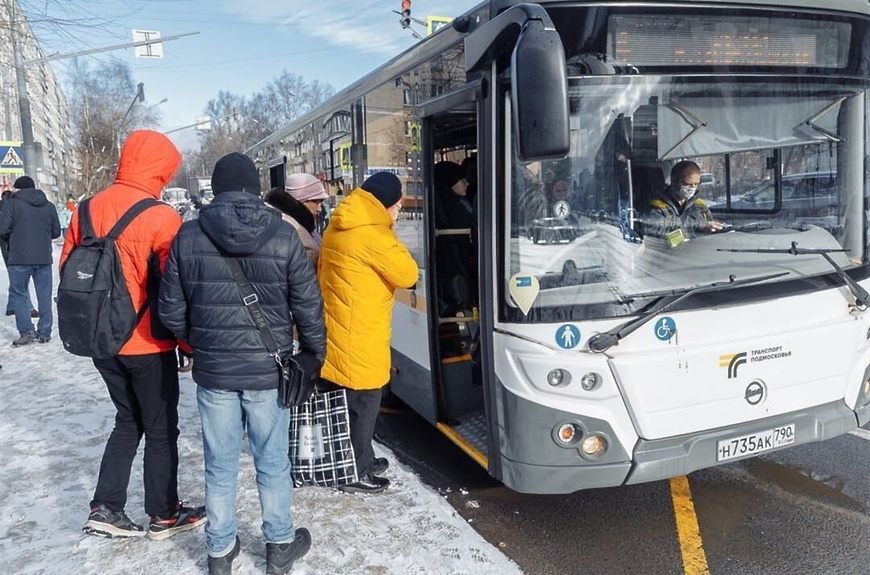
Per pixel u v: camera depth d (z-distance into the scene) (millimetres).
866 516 4090
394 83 5195
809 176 3795
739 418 3600
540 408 3445
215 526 3250
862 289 3818
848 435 5312
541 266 3445
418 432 5848
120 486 3783
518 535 4004
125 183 3504
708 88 3514
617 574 3576
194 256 3020
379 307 4168
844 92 3828
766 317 3627
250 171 3139
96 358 3445
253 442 3246
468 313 4867
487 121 3590
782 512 4168
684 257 3545
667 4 3385
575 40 3312
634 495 4465
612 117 3406
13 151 14383
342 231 4109
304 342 3191
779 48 3611
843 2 3725
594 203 3441
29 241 8516
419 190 4793
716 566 3627
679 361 3441
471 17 3906
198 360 3113
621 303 3434
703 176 3564
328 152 7367
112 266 3338
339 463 4133
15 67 16266
